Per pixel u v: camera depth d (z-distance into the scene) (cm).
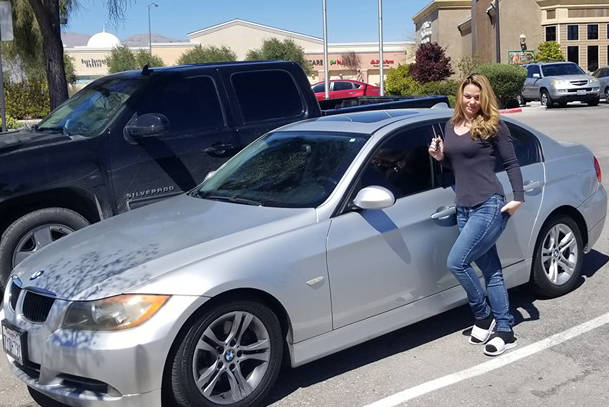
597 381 417
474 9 3133
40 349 374
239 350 389
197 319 369
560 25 3809
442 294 476
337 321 423
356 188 441
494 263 466
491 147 442
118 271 379
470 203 444
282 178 474
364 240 429
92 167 614
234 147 690
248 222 421
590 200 569
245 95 714
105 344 353
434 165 482
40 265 420
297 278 402
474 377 430
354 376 440
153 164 644
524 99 2769
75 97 726
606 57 3900
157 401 359
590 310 533
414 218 455
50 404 421
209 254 386
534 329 502
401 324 455
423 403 400
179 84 679
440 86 3036
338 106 1022
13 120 1995
